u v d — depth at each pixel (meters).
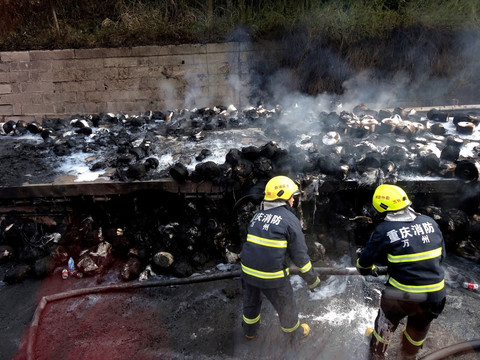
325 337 3.33
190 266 4.20
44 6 9.12
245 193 4.19
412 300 2.72
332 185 4.19
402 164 4.29
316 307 3.66
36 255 4.30
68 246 4.45
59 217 4.51
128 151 4.89
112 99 8.46
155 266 4.22
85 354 3.26
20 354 3.28
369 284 3.92
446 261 4.22
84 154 5.23
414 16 8.38
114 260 4.44
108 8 9.59
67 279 4.23
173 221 4.35
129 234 4.41
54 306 3.81
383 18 8.44
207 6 8.93
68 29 8.73
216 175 4.16
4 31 8.76
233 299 3.84
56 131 5.99
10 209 4.50
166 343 3.35
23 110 8.50
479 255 4.19
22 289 4.12
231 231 4.36
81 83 8.33
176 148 5.14
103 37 8.27
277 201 3.09
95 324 3.59
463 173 4.14
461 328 3.39
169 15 9.15
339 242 4.30
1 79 8.27
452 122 5.95
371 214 4.23
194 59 8.26
